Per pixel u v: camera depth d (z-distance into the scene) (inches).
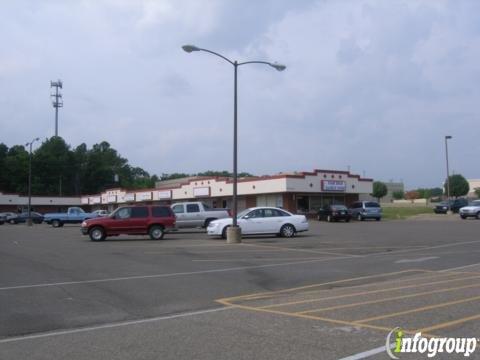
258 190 2252.7
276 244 933.2
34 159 4734.3
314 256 737.6
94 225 1103.0
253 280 523.8
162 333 307.1
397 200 6033.5
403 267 612.4
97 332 315.0
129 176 5826.8
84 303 408.8
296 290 466.0
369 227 1499.8
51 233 1478.8
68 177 5032.0
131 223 1114.7
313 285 492.7
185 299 424.5
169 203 3026.6
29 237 1263.5
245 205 2373.3
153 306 396.8
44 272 588.1
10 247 933.2
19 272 588.1
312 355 252.8
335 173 2242.9
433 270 583.2
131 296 438.3
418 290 440.1
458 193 4446.4
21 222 2743.6
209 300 420.5
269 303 399.9
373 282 504.1
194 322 336.8
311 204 2217.0
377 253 775.1
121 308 389.4
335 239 1040.2
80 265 651.5
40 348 279.1
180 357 254.5
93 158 5260.8
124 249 870.4
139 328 323.0
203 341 284.8
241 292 457.1
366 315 343.9
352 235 1154.7
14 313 372.8
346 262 665.6
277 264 649.0
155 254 779.4
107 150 5974.4
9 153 4990.2
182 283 506.3
